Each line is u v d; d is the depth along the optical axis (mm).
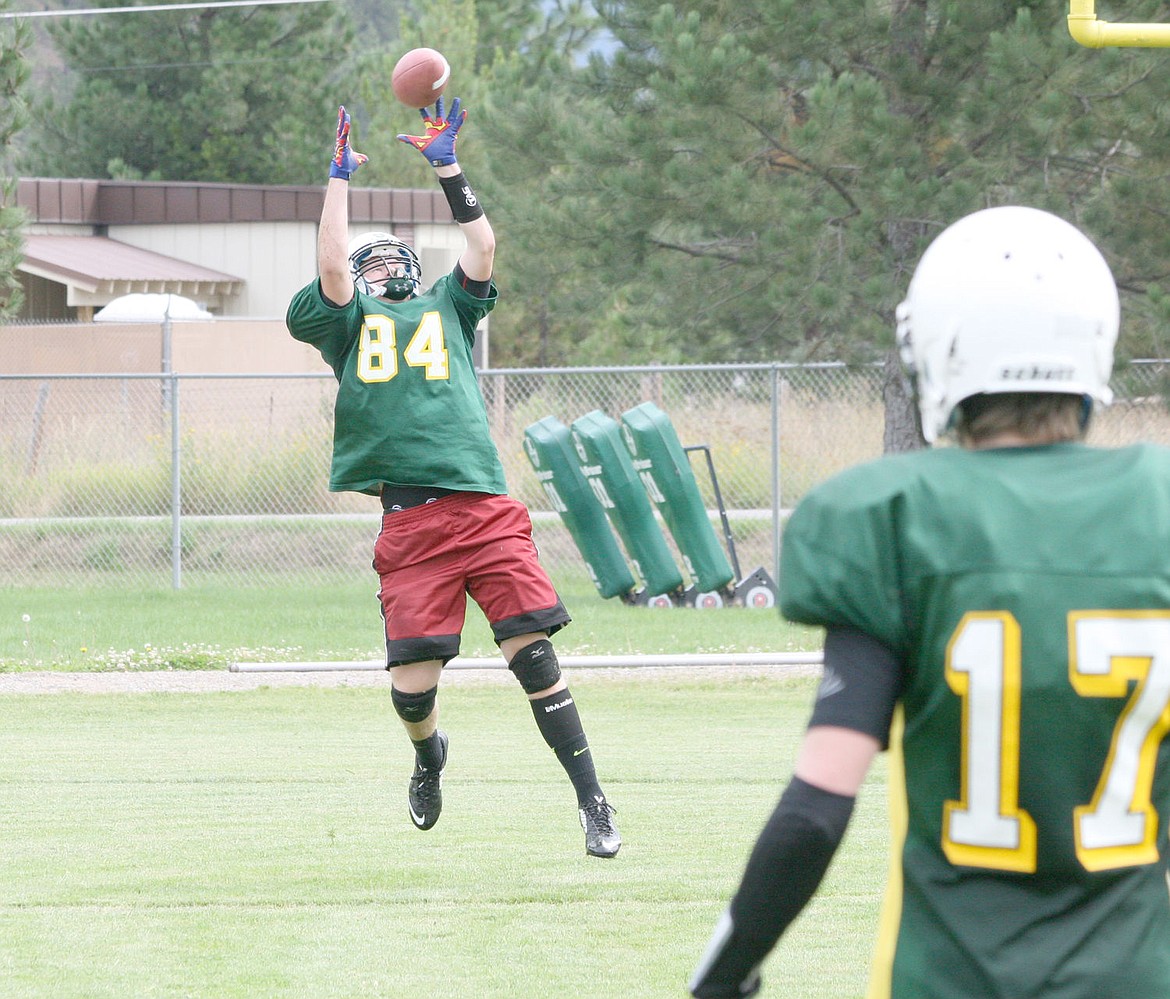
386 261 20359
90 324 82562
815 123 48094
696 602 55469
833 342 52750
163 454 71312
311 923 17594
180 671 41156
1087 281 7523
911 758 7301
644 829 22391
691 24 50719
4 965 16016
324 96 139000
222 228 101312
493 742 30812
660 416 54625
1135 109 48781
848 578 7133
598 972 15766
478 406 20047
